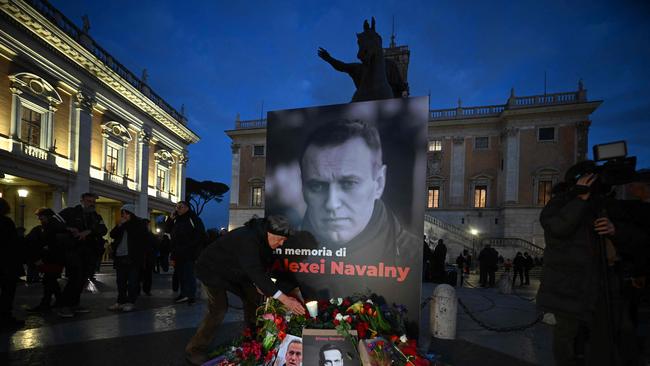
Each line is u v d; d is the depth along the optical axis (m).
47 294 5.96
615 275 2.46
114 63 23.58
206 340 3.40
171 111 31.30
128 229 6.15
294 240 4.01
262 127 39.31
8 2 15.33
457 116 33.94
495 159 32.78
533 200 30.42
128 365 3.29
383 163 3.77
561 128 30.33
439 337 4.58
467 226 32.75
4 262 4.74
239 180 39.91
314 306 3.00
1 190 18.59
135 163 25.83
